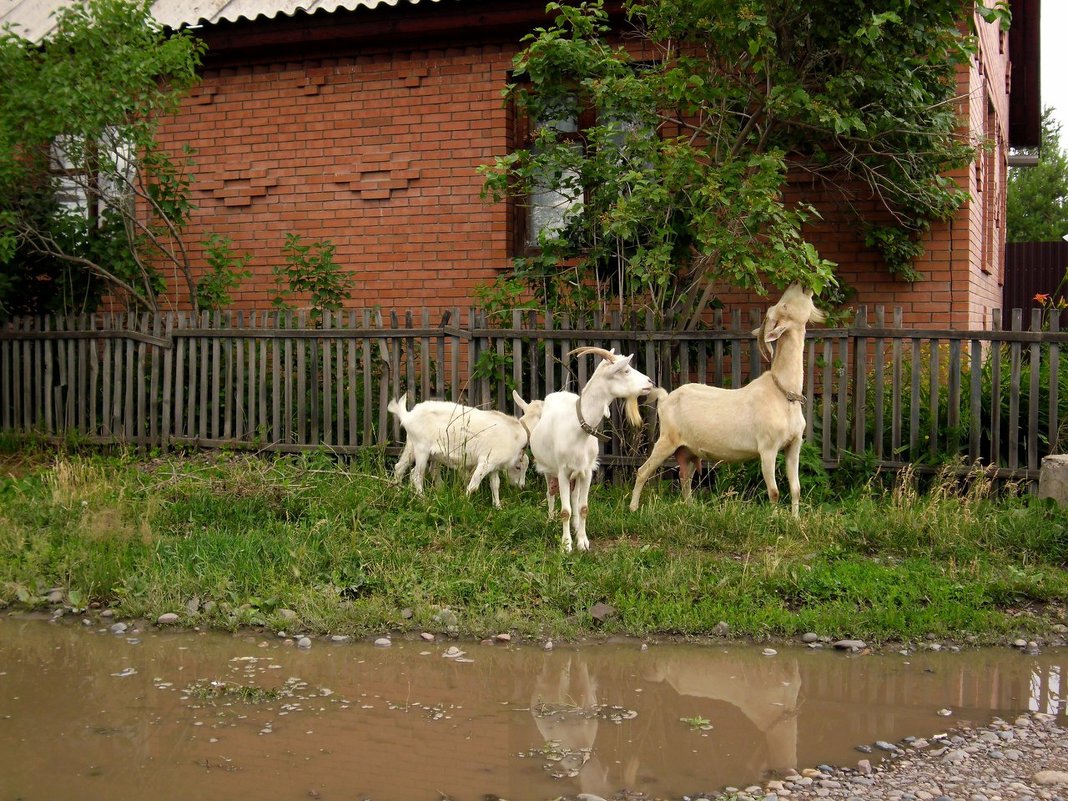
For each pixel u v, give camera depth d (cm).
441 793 383
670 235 897
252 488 821
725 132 929
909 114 905
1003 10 809
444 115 1125
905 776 394
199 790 386
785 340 762
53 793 383
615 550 679
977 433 820
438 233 1131
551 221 1103
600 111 973
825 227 1001
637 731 445
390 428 964
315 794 383
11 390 1134
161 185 1137
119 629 592
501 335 921
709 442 785
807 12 835
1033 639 561
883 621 568
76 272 1162
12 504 808
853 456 848
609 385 675
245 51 1186
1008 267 1988
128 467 940
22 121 1024
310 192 1182
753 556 682
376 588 632
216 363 1022
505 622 578
